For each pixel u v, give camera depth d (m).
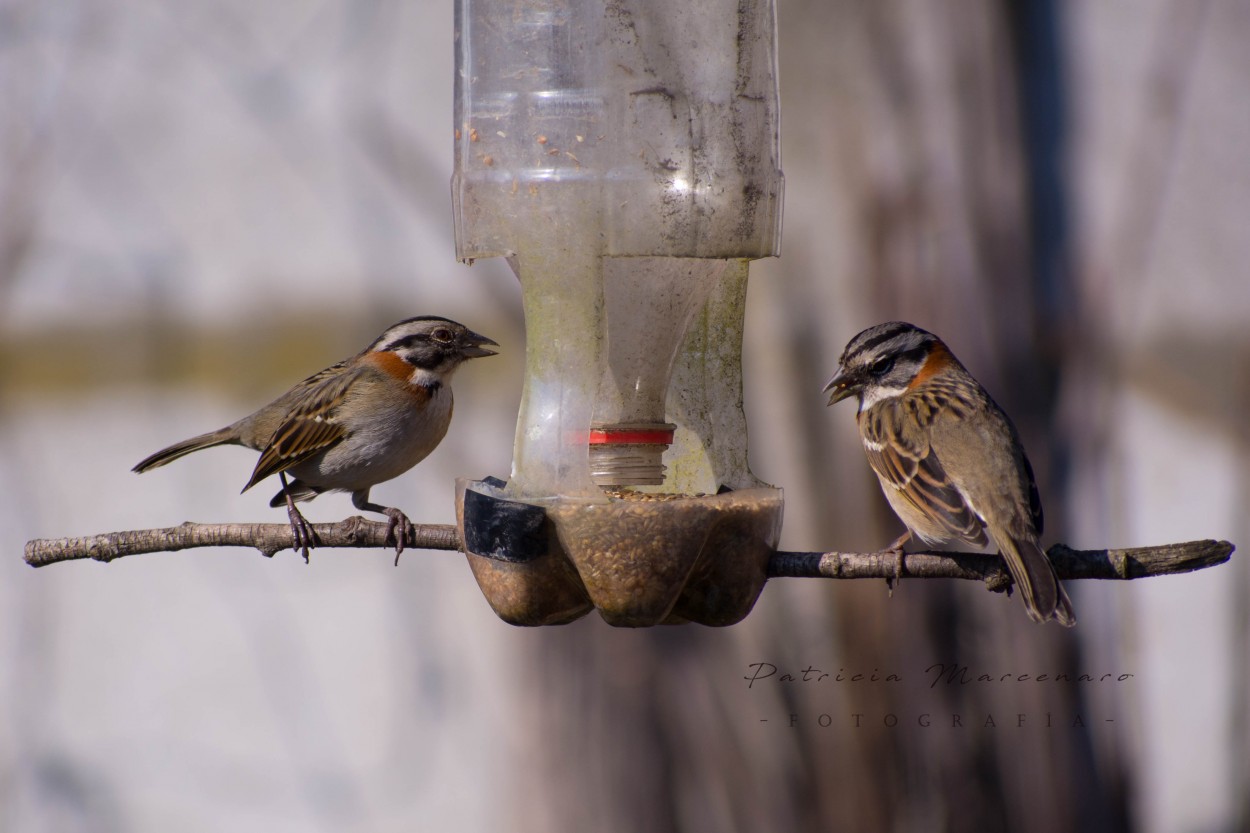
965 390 8.91
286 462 10.30
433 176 21.28
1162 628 19.28
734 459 8.05
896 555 7.65
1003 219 12.26
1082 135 21.06
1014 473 8.30
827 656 12.44
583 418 7.39
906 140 12.33
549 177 7.39
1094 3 21.22
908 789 12.17
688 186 7.41
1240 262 21.72
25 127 22.02
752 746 12.35
